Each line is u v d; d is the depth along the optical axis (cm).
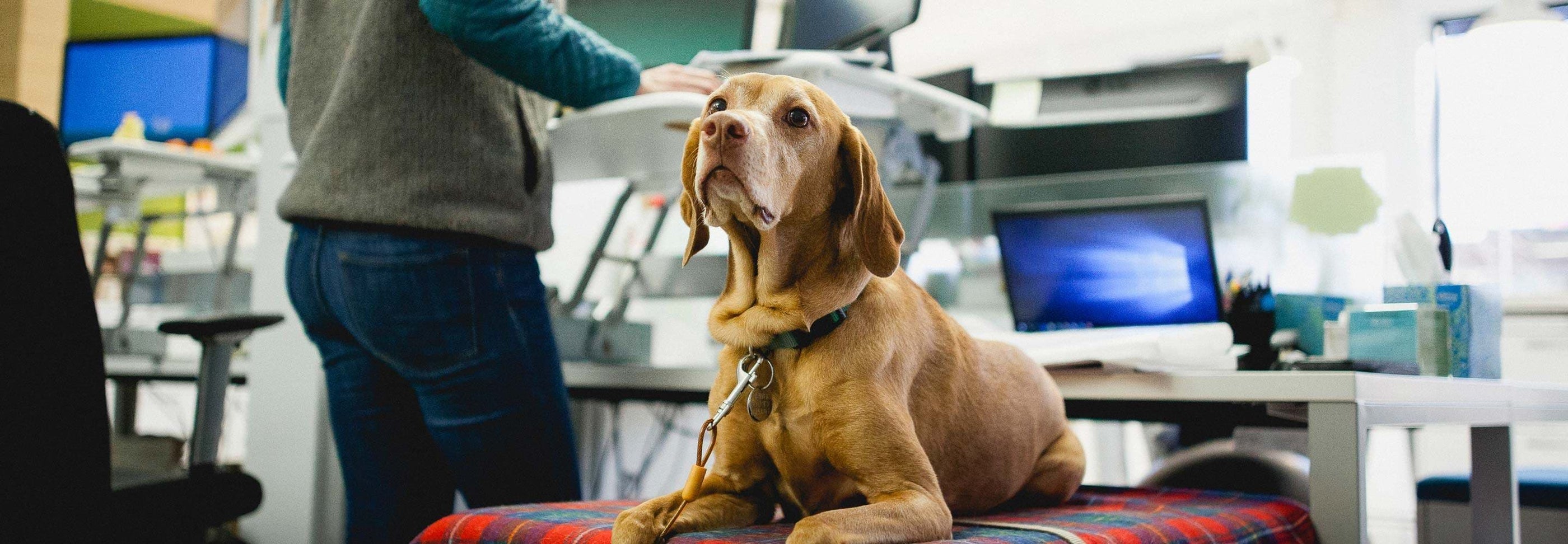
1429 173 434
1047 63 543
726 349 123
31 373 102
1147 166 253
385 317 147
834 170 115
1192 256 200
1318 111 455
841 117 117
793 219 112
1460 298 166
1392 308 162
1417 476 337
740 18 242
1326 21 456
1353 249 229
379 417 164
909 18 218
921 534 101
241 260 374
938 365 123
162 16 539
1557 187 406
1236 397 140
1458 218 425
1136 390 151
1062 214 214
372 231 146
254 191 339
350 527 168
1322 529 132
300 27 164
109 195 308
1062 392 160
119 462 192
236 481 156
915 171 240
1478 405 157
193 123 402
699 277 257
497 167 150
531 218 157
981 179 272
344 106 146
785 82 114
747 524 117
